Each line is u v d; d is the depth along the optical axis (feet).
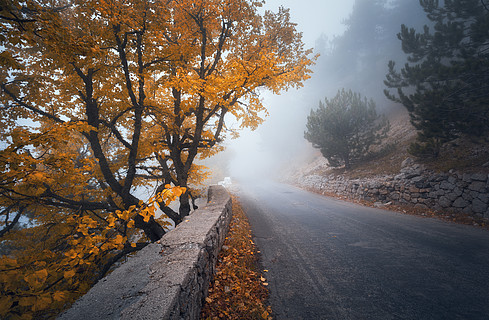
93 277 16.90
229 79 17.54
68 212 22.00
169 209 25.70
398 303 10.08
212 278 11.79
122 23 15.69
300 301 10.61
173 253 9.25
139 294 6.32
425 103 27.32
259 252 16.87
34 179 8.41
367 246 17.02
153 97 25.67
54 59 16.89
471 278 11.71
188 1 20.49
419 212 25.72
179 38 23.61
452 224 21.09
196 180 32.35
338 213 28.86
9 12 9.29
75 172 10.98
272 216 29.22
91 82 19.24
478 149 25.63
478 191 21.09
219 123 28.50
